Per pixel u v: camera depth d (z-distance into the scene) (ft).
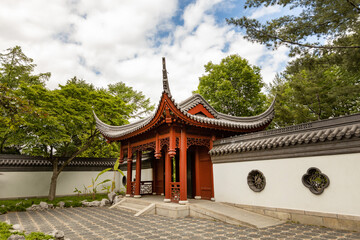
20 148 79.71
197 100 45.50
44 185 61.98
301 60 34.06
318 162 26.50
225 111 78.28
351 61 33.32
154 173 57.47
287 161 29.55
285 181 29.35
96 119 55.06
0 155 58.54
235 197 35.40
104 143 78.33
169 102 34.09
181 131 38.52
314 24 30.66
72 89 58.39
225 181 37.55
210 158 42.60
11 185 57.93
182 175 36.88
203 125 38.27
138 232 25.46
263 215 30.89
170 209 34.42
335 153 25.13
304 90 61.26
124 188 72.49
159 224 29.19
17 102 25.20
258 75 79.41
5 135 53.42
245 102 75.66
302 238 21.24
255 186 33.53
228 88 75.82
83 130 61.67
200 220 31.07
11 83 73.77
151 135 44.19
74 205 52.49
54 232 22.45
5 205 47.73
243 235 22.86
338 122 25.88
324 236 21.56
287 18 32.22
